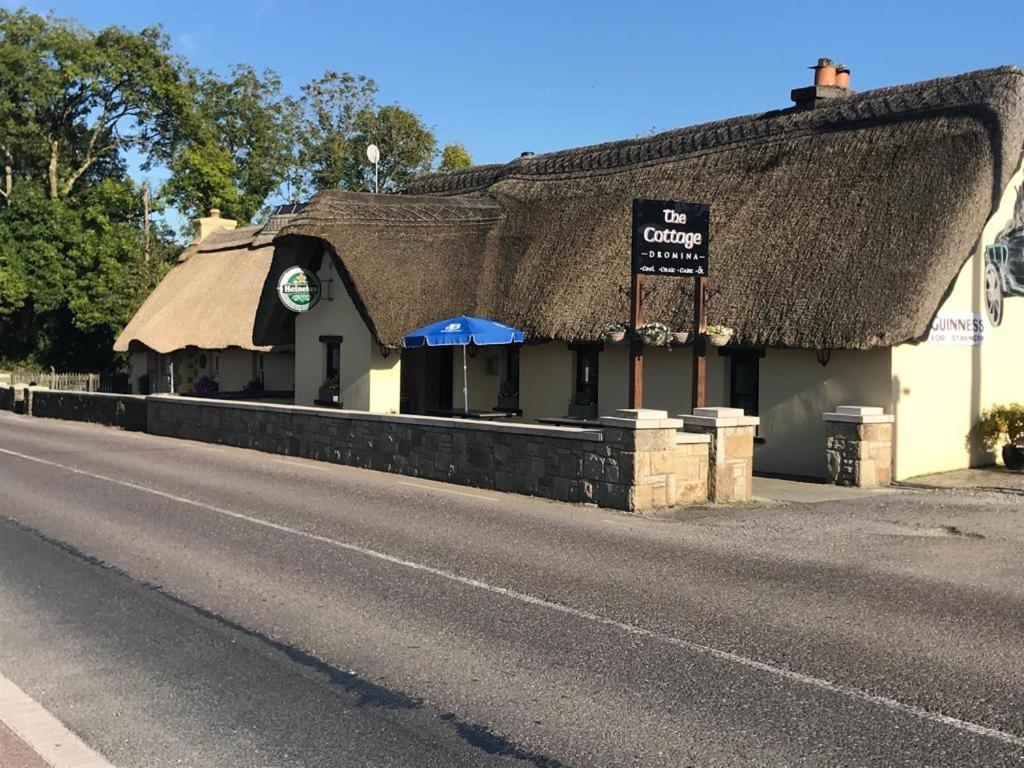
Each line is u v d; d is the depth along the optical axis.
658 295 17.52
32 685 5.98
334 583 8.41
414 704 5.63
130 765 4.85
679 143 20.28
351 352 21.84
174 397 22.67
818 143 17.70
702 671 6.08
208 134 52.06
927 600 7.66
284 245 22.53
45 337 48.22
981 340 16.92
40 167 51.91
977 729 5.12
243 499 13.02
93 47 49.44
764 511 11.99
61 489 14.00
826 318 14.83
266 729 5.30
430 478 15.12
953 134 15.78
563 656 6.41
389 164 53.19
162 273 44.84
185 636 6.96
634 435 11.84
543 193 22.08
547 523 11.16
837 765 4.72
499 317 19.91
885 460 14.57
